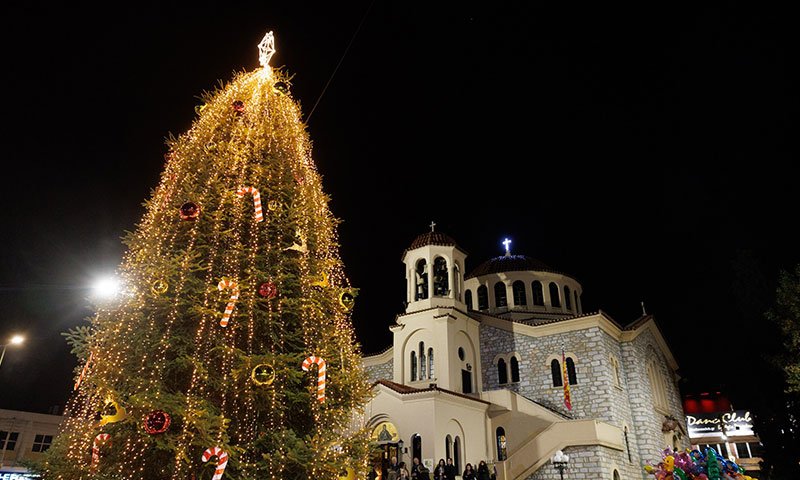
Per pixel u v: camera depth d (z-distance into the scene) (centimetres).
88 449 859
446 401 2431
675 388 3938
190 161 1091
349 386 1081
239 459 852
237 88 1245
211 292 928
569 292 3841
